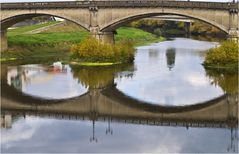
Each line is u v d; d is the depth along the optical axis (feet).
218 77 261.85
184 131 161.68
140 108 195.62
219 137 154.30
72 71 294.25
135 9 334.85
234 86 234.58
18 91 231.71
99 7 344.90
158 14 335.67
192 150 140.26
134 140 151.12
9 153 138.31
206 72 281.33
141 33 596.70
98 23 347.77
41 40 440.04
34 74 284.82
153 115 184.24
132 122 174.19
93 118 180.45
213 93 219.20
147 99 209.97
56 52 421.18
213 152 138.62
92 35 347.36
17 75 280.92
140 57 370.94
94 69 302.45
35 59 368.27
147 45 490.08
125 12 338.34
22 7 359.46
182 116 181.78
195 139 151.12
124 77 266.98
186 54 388.78
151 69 297.74
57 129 165.27
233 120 174.91
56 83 252.62
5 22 371.35
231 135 155.84
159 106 197.98
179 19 595.88
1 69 306.55
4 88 239.50
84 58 331.77
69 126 169.37
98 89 234.58
